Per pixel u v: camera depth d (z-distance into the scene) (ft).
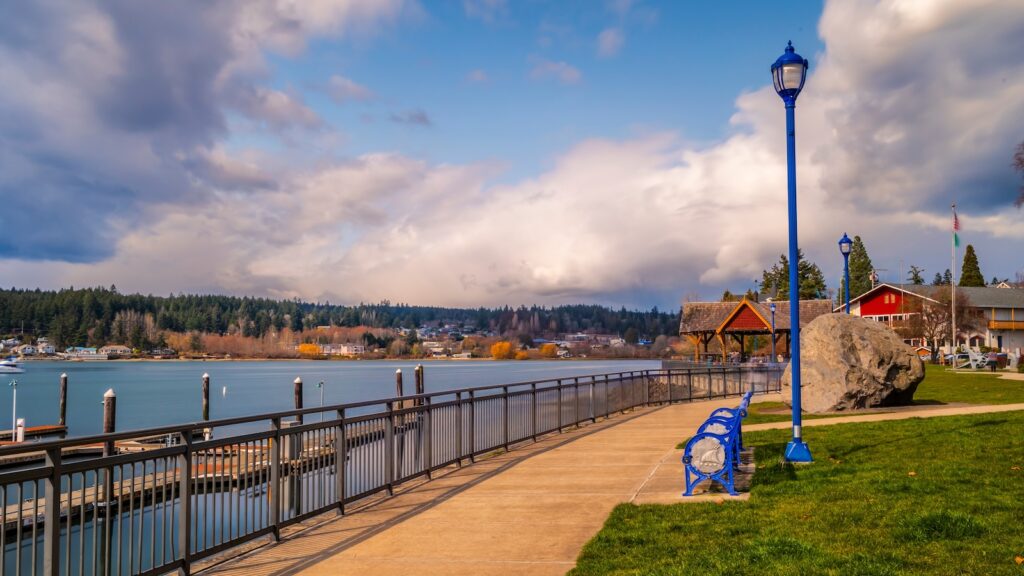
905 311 250.37
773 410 76.54
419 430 39.73
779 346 248.52
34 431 140.36
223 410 216.33
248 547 26.53
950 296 241.96
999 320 260.21
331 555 25.20
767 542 23.73
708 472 32.60
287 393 291.17
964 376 127.24
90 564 34.22
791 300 41.60
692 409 81.71
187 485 23.12
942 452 39.86
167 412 214.48
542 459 46.01
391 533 27.99
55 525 18.37
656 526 26.76
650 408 85.92
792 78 41.98
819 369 72.90
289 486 28.78
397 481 36.91
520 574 22.33
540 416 58.85
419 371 152.35
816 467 37.45
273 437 27.53
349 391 303.89
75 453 105.29
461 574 22.52
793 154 42.42
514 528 28.07
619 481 37.11
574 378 66.49
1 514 17.60
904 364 71.77
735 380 110.32
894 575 20.38
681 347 419.74
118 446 104.83
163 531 22.04
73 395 287.48
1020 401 78.43
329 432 31.48
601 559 23.08
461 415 45.11
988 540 23.31
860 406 71.05
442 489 36.86
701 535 25.30
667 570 21.39
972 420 53.26
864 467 36.45
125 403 246.27
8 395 291.99
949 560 21.56
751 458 42.11
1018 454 38.14
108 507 20.10
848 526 25.54
